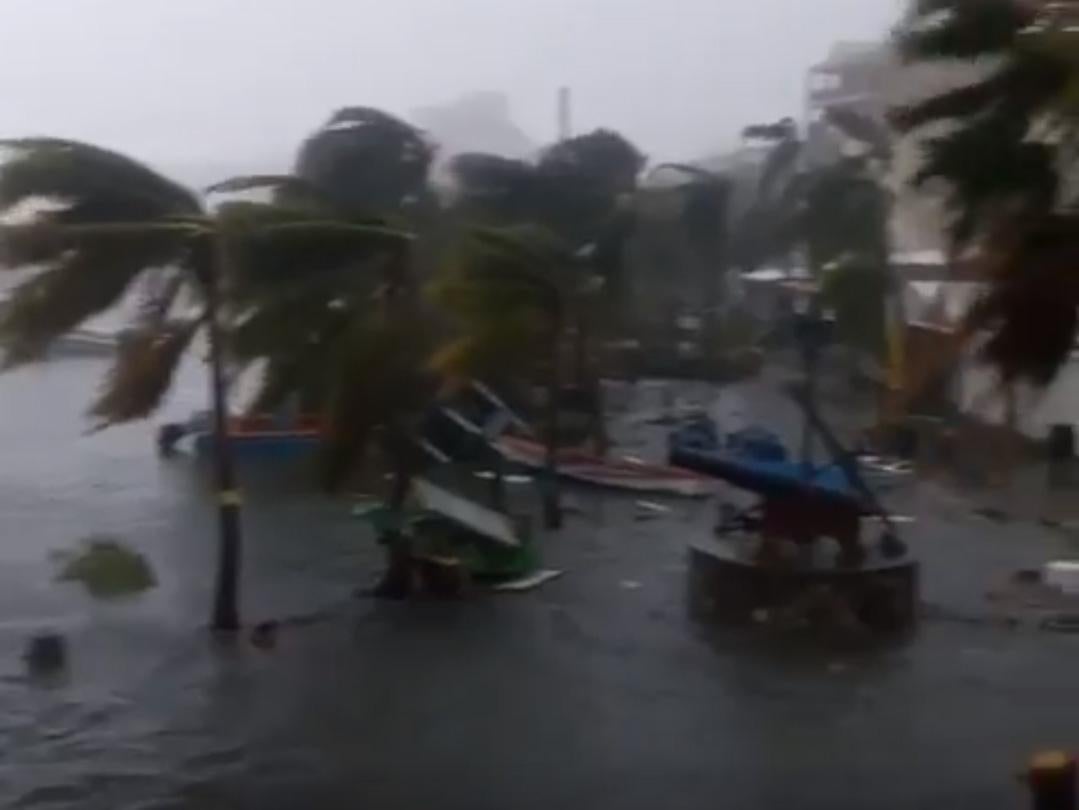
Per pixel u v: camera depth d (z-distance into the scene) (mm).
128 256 21578
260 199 24141
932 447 33656
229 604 21703
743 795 15484
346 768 16188
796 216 47750
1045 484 32094
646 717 18094
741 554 22828
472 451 30938
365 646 20953
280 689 19031
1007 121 12828
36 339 22031
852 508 22375
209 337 21750
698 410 43656
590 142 49156
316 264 22547
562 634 21703
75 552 26172
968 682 19422
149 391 21797
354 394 22641
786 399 44781
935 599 23453
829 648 21062
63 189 21844
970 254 13516
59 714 17984
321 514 29578
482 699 18734
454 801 15445
